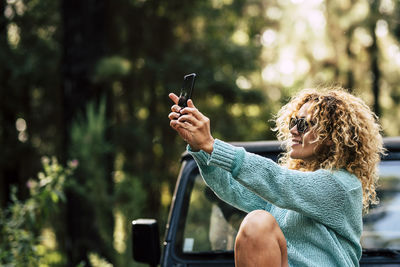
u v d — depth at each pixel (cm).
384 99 2175
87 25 956
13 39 1520
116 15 1441
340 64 2077
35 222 589
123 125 1470
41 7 1466
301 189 245
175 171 1593
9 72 1442
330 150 262
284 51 1992
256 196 288
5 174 1550
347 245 256
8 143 1541
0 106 1523
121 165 1420
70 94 948
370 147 261
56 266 797
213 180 278
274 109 1672
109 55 976
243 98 1518
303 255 254
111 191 848
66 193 848
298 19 1911
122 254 754
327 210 247
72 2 960
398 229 344
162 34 1519
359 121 261
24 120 1588
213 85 1453
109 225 809
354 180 255
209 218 370
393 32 1920
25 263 562
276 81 1936
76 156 803
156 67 1459
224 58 1516
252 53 1552
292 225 257
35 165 1562
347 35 2025
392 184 356
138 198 803
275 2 1745
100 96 951
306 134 263
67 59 956
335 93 269
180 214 372
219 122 1608
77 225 850
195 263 354
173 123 250
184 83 261
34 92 1576
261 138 1655
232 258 355
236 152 246
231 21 1612
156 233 349
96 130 811
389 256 337
